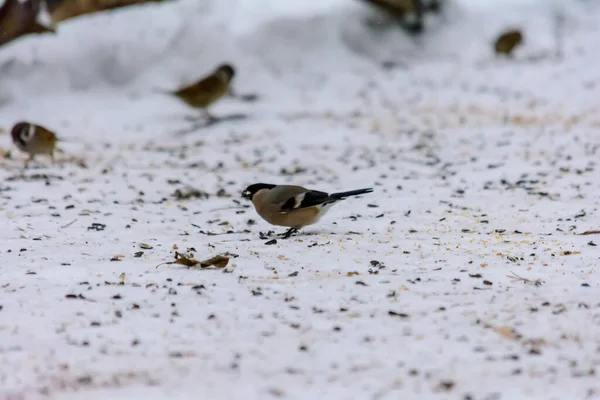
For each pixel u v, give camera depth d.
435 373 6.96
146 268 10.26
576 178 16.16
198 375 7.01
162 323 8.31
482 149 19.22
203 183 16.75
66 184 16.25
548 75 26.77
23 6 26.39
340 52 29.36
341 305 8.77
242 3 30.23
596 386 6.67
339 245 11.39
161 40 28.00
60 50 27.06
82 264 10.48
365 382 6.79
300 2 31.28
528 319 8.24
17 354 7.56
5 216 13.60
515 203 14.44
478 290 9.22
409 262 10.42
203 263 10.23
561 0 32.38
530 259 10.48
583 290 9.16
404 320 8.28
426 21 31.84
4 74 25.84
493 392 6.57
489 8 32.62
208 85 22.52
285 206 11.70
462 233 12.27
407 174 17.22
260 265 10.34
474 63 29.34
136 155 19.52
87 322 8.38
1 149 19.80
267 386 6.73
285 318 8.40
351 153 19.45
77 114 24.03
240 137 21.50
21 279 9.81
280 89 26.94
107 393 6.66
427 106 24.70
